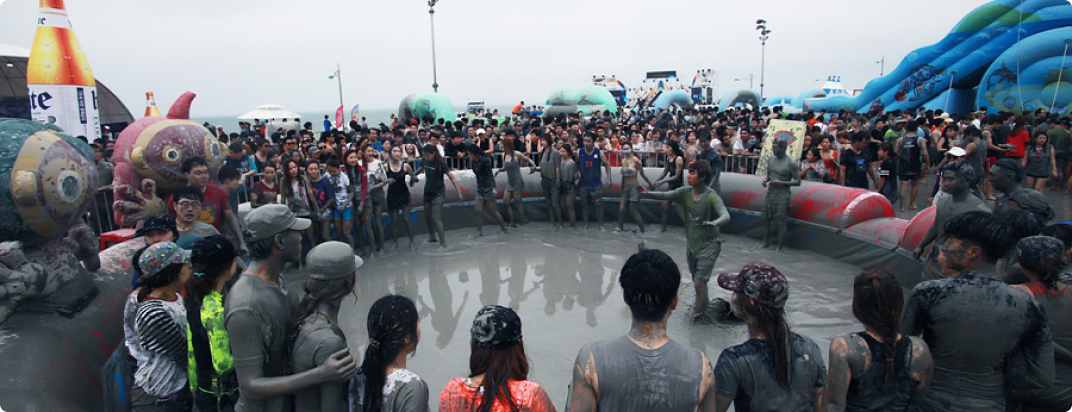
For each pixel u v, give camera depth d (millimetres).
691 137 10562
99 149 9531
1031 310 2613
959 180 4598
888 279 2453
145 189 5586
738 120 16953
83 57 11875
